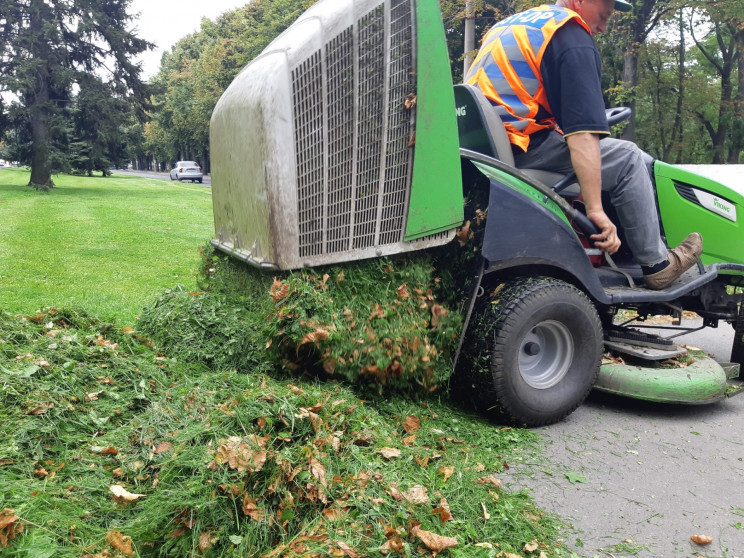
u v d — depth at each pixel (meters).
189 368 3.21
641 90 18.22
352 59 2.96
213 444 2.33
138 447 2.47
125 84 28.06
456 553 2.13
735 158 25.92
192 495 2.06
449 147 3.16
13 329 3.37
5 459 2.26
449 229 3.25
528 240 3.37
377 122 3.03
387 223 3.13
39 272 7.42
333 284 3.06
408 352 3.12
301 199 2.96
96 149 27.23
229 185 3.57
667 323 6.61
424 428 3.14
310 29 2.93
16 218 13.43
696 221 4.60
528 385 3.43
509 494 2.70
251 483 2.18
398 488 2.39
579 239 3.96
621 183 3.84
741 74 22.91
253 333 3.29
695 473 3.06
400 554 2.05
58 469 2.28
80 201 19.17
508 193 3.31
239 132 3.27
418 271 3.24
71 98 27.17
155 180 37.66
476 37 17.23
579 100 3.43
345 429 2.69
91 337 3.44
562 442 3.38
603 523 2.57
